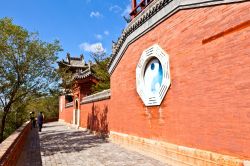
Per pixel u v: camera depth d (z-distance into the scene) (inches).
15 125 838.5
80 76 878.4
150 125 347.9
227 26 217.2
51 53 618.2
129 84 423.2
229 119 209.6
